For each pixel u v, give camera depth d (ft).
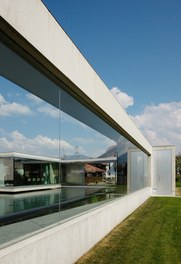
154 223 26.17
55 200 14.12
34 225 11.69
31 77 11.94
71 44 14.39
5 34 9.67
